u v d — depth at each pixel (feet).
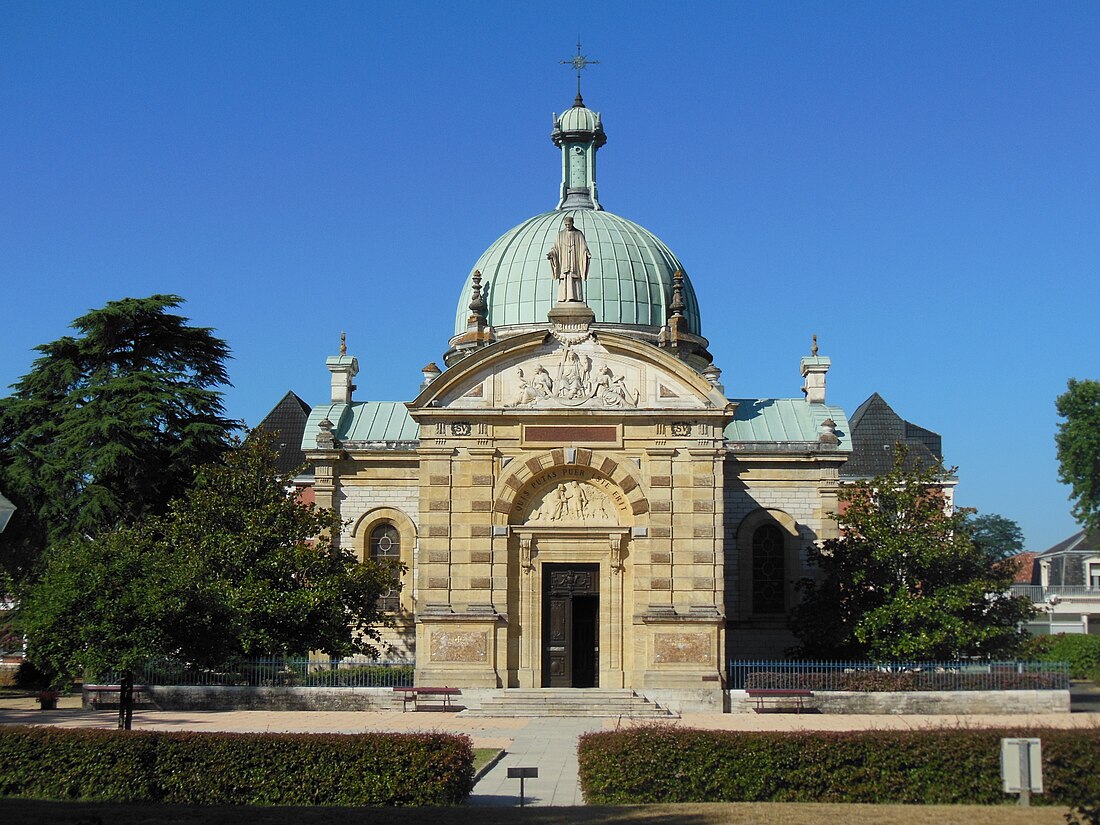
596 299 202.90
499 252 212.02
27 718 143.33
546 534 160.15
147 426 185.16
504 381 162.30
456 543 159.22
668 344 199.00
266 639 152.15
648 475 159.33
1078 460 261.24
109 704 155.84
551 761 111.14
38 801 89.30
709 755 90.79
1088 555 314.14
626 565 159.74
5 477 184.85
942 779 88.74
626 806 85.51
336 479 192.65
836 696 147.95
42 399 196.54
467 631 156.97
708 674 153.89
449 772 89.81
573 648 161.27
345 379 207.51
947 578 165.68
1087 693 173.99
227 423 198.59
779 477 188.24
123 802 90.07
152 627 122.62
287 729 129.90
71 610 122.31
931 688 149.48
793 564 185.68
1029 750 84.64
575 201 223.30
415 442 193.36
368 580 162.09
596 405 160.76
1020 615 166.81
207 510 164.04
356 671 160.45
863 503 171.73
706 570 157.38
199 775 90.84
